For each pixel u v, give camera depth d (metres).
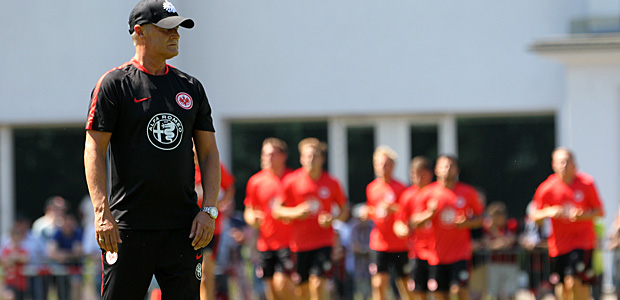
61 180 50.44
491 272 36.91
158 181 14.88
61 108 48.00
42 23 47.81
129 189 14.92
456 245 34.44
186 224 15.28
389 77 50.25
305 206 34.56
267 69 50.91
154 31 14.95
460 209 34.25
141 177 14.82
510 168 50.22
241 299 38.31
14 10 47.84
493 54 49.41
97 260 37.59
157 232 15.04
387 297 40.06
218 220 29.45
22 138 50.44
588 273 33.72
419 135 50.84
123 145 14.88
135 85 14.92
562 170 33.53
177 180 15.02
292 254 35.62
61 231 41.22
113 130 14.86
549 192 33.91
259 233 36.66
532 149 49.97
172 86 15.21
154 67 15.20
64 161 50.38
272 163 36.47
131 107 14.79
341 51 50.44
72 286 37.59
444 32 49.75
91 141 14.74
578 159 45.34
